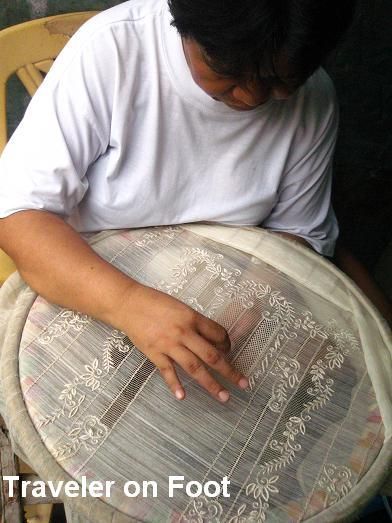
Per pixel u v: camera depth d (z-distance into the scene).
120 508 0.59
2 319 0.78
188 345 0.66
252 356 0.71
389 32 1.18
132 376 0.68
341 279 0.83
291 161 0.91
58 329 0.72
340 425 0.68
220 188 0.87
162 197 0.84
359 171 1.42
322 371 0.72
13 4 1.14
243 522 0.59
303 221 1.00
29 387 0.67
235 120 0.80
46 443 0.62
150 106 0.79
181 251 0.83
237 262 0.83
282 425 0.67
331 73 1.24
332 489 0.63
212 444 0.64
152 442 0.63
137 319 0.69
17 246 0.75
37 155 0.75
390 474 0.69
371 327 0.78
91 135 0.78
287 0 0.51
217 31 0.54
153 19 0.77
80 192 0.80
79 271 0.72
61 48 1.00
